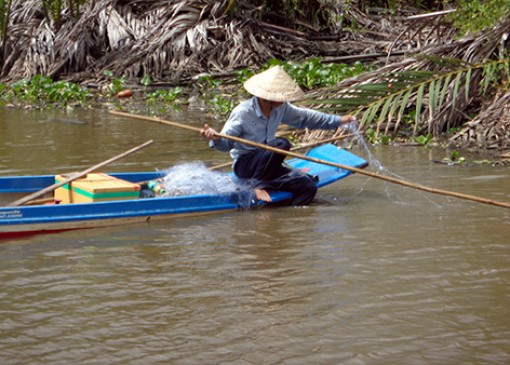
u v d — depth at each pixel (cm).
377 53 1925
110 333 532
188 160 1112
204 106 1661
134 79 1919
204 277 639
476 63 1247
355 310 570
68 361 492
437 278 633
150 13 2031
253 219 816
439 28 1675
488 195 902
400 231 766
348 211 846
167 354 501
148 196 877
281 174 881
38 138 1294
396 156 1127
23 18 2097
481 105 1301
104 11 2022
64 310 571
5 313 565
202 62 1944
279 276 641
